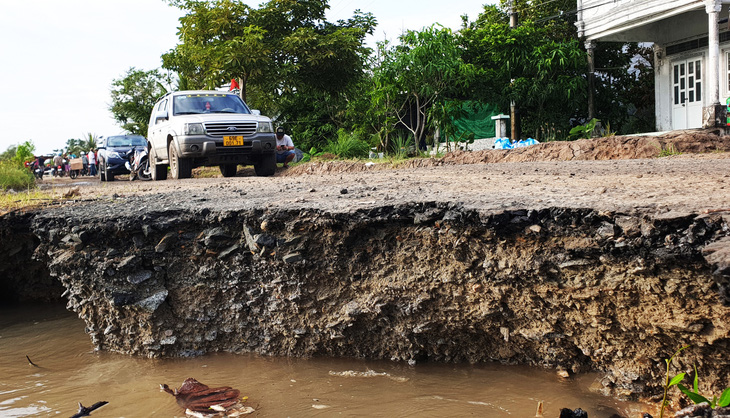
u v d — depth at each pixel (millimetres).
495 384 3174
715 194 3596
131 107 30328
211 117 10883
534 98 16078
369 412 2947
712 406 2369
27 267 5348
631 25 14344
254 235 3830
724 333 2547
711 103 11820
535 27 17672
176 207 4348
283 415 2951
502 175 6473
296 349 3762
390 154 14781
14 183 10344
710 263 2369
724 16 13227
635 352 2926
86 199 5578
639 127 17625
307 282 3734
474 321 3377
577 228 3115
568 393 2984
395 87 14336
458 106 14695
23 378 3604
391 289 3533
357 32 18688
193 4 17422
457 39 16906
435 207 3572
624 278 2873
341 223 3664
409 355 3564
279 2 18078
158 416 2998
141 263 3986
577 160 9445
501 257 3283
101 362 3850
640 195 3695
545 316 3188
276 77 17078
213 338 3889
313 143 20359
